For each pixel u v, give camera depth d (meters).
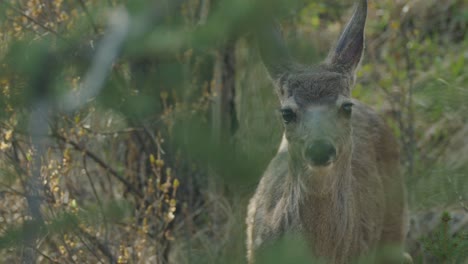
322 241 9.87
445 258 10.20
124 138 13.12
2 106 6.56
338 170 9.60
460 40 17.91
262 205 11.12
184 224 13.00
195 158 6.82
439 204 8.69
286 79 9.67
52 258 11.34
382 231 12.36
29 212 9.05
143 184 12.87
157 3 6.64
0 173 11.25
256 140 11.12
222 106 13.26
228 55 12.80
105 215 10.97
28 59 6.55
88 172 12.66
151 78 8.18
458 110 10.16
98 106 7.79
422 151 13.91
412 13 17.70
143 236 11.63
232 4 6.51
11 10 9.62
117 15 6.91
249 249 11.31
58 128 11.77
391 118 15.28
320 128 8.99
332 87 9.35
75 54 7.21
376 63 16.73
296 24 12.88
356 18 10.36
